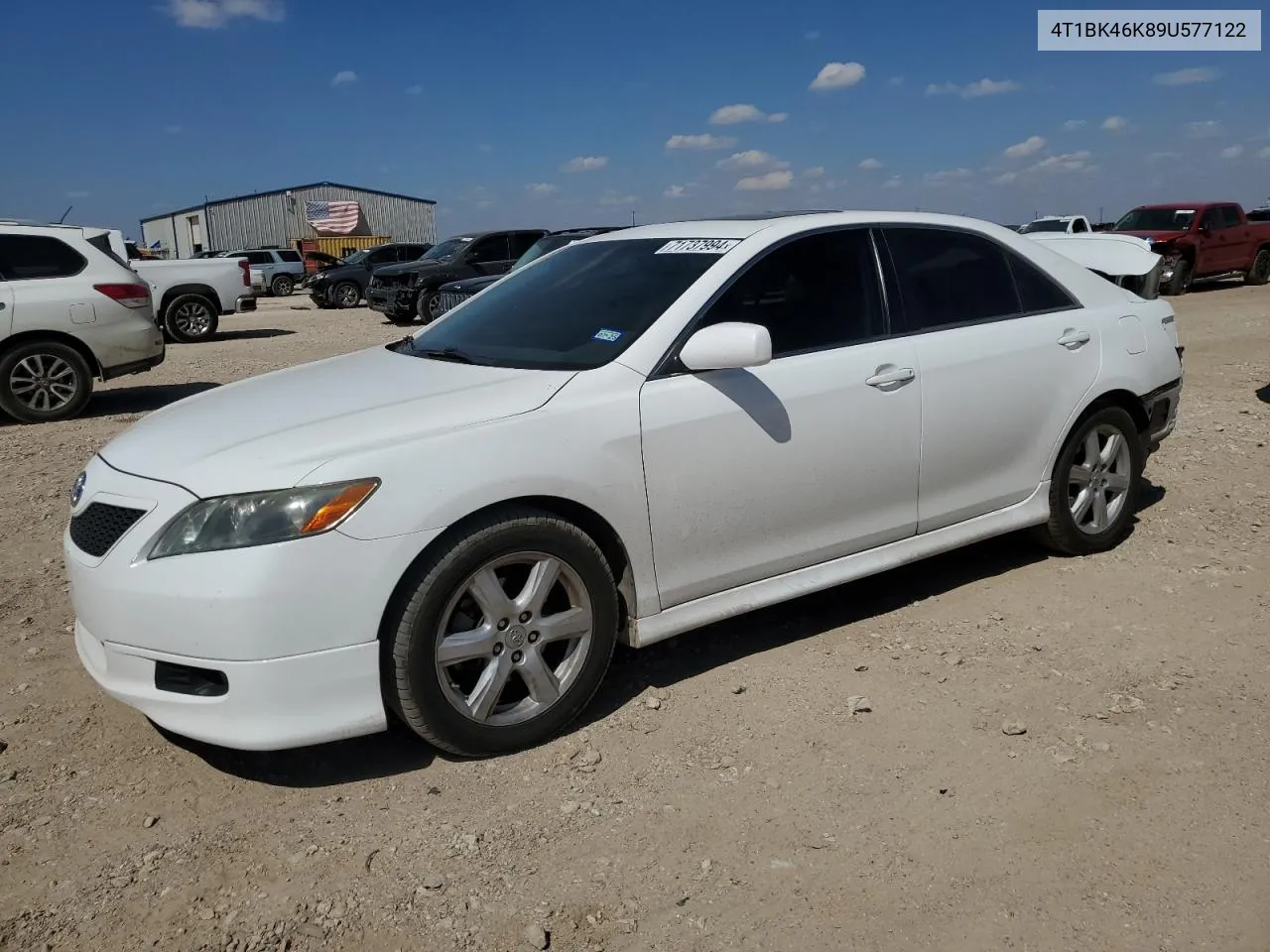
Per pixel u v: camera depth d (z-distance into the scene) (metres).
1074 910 2.48
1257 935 2.38
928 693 3.58
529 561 3.21
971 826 2.83
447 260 19.56
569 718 3.36
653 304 3.65
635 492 3.37
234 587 2.82
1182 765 3.09
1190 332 13.18
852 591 4.58
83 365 9.49
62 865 2.75
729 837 2.81
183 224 62.16
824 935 2.43
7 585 4.86
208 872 2.71
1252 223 21.45
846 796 2.98
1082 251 5.57
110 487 3.15
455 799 3.03
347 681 2.94
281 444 3.02
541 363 3.56
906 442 4.01
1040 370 4.43
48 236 9.41
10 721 3.52
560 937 2.45
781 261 3.86
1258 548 4.88
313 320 21.88
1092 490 4.80
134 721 3.53
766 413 3.62
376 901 2.59
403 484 2.96
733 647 4.02
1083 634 4.03
